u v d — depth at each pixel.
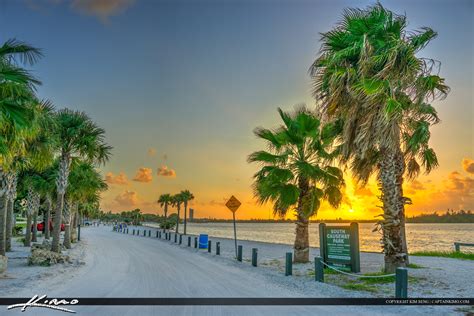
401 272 8.77
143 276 12.41
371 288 10.27
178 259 18.39
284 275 12.91
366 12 11.51
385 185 11.63
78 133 18.20
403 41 10.75
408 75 10.83
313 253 23.39
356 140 11.18
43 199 33.16
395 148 11.06
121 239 38.34
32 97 12.27
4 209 15.14
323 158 16.58
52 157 15.98
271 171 16.31
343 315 7.28
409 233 117.62
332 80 11.31
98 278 11.85
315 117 16.02
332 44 11.88
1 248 14.91
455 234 108.19
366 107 11.07
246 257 20.27
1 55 11.08
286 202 16.05
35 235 31.02
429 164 15.65
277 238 69.44
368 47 10.86
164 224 74.75
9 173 15.62
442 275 12.62
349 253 13.53
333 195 16.89
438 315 7.38
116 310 7.50
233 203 19.70
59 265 14.94
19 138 12.18
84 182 25.20
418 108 11.83
